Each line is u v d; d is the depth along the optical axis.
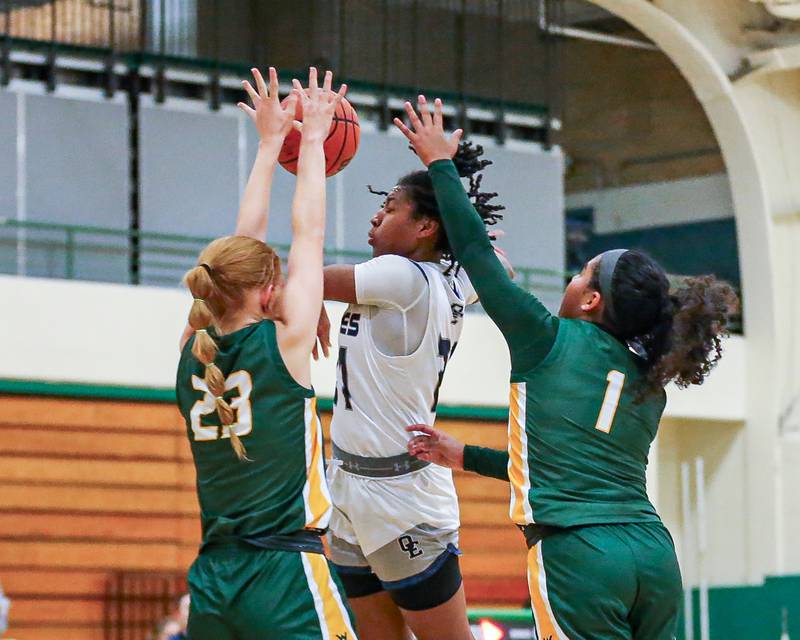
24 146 35.97
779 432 46.16
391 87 41.56
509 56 44.16
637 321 10.52
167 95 38.34
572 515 10.16
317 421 9.88
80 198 36.53
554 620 10.12
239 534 9.55
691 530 47.88
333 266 11.34
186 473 35.22
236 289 9.72
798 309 46.81
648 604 10.22
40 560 33.47
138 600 34.25
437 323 11.47
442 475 11.73
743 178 46.66
